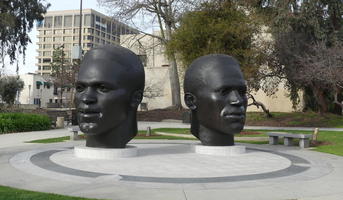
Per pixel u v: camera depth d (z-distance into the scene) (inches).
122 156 447.5
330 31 1288.1
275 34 1213.7
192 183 322.3
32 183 315.6
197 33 1042.7
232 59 506.0
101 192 288.0
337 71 1032.8
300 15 1206.9
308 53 1193.4
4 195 266.5
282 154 537.6
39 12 1647.4
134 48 1978.3
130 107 459.5
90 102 433.7
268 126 1200.2
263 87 1337.4
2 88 2369.6
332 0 1239.5
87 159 435.2
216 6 1051.9
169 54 1176.8
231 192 294.8
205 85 486.0
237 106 477.7
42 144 633.0
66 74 1622.8
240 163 430.0
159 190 297.1
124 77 445.1
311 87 1316.4
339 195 294.7
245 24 1063.0
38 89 3090.6
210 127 494.6
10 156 468.1
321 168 424.2
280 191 302.7
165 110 1611.7
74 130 717.3
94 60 443.8
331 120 1227.2
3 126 891.4
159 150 529.0
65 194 280.7
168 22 1515.7
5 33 1492.4
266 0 1268.5
